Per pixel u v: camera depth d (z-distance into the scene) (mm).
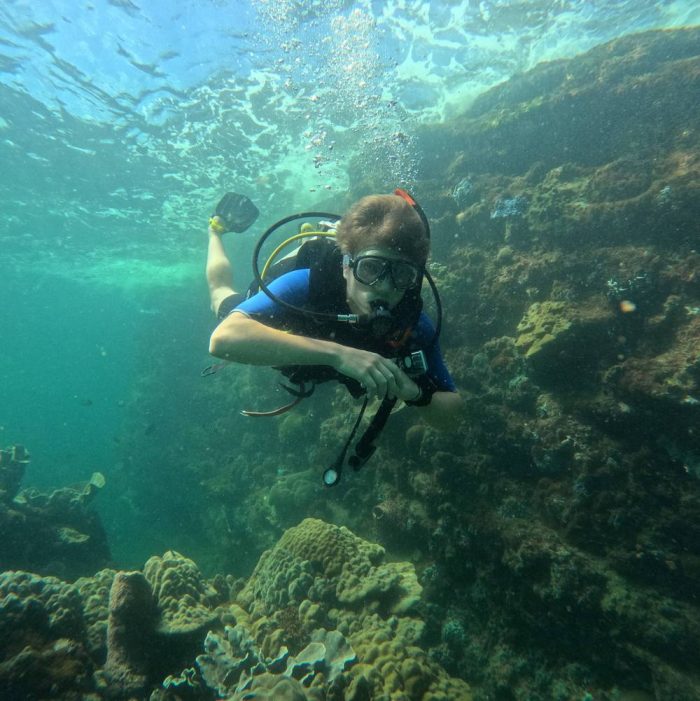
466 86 6051
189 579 2098
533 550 2717
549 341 3152
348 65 5223
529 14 4965
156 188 7973
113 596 1707
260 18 4441
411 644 2090
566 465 2973
